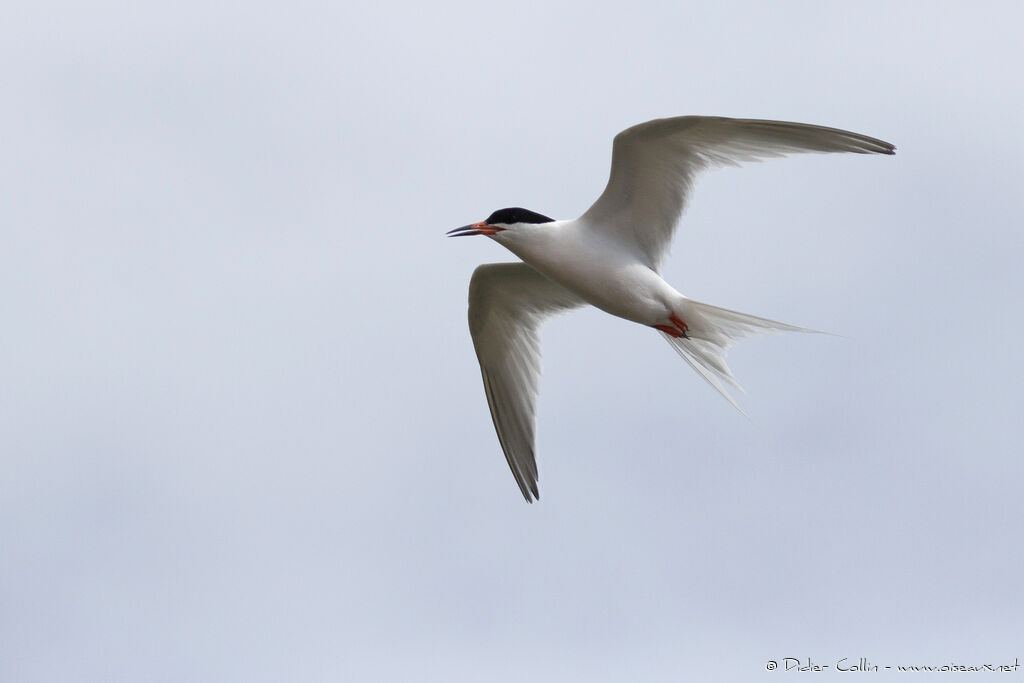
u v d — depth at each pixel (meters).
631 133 11.29
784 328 11.85
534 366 13.84
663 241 12.05
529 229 12.19
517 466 14.09
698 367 12.35
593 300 12.37
